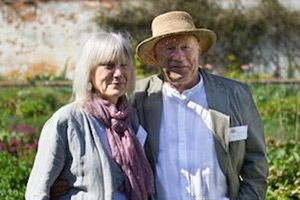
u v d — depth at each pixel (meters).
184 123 4.02
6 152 9.90
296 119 11.96
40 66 19.91
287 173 6.38
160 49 3.97
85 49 3.78
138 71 16.88
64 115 3.71
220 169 3.98
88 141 3.70
